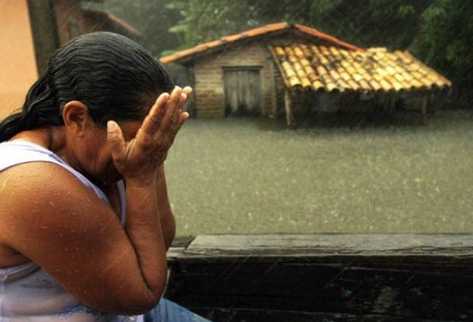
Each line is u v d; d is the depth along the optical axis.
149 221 0.70
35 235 0.61
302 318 1.24
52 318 0.69
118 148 0.64
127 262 0.67
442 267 1.14
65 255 0.63
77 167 0.69
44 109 0.67
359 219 1.92
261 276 1.23
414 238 1.24
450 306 1.17
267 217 1.98
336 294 1.21
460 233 1.26
